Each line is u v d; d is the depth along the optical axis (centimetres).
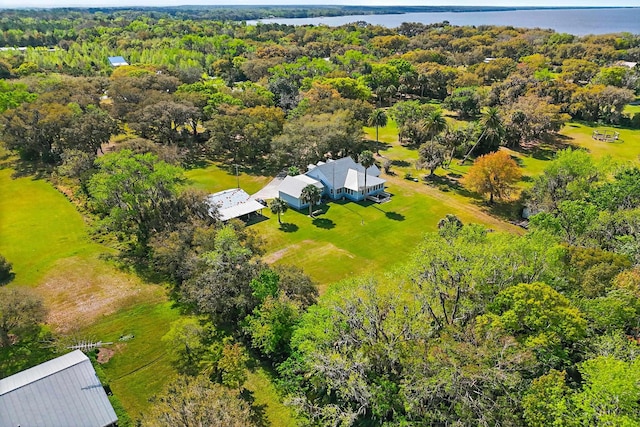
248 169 9181
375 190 8138
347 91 12700
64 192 7656
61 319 4681
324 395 3788
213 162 9500
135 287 5266
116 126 9319
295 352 3853
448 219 6712
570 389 2845
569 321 3244
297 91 12812
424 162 8894
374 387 3378
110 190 5862
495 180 7525
